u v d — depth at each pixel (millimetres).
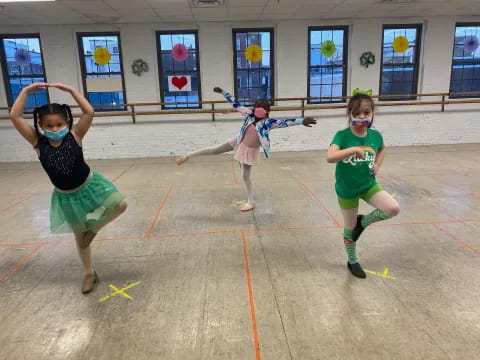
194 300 2252
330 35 8008
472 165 6047
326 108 7891
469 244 2992
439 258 2752
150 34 7730
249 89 8250
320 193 4684
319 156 7449
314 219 3711
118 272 2662
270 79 8211
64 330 1987
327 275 2527
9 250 3129
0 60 7730
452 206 3957
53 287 2475
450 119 8258
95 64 7898
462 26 8070
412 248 2941
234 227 3543
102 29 7668
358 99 2197
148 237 3336
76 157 2119
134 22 7617
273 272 2596
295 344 1819
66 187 2154
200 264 2760
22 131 2070
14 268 2781
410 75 8297
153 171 6410
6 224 3807
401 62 8219
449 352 1732
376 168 2346
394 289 2316
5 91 7840
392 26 7969
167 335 1916
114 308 2189
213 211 4062
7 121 7812
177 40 7898
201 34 7801
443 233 3229
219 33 7824
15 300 2312
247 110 3893
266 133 3727
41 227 3697
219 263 2768
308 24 7844
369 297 2229
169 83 7977
